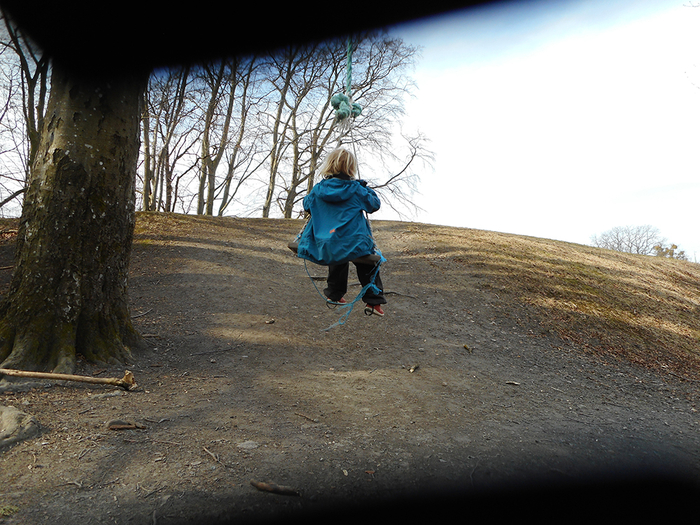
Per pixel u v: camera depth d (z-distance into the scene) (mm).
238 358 6949
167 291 9914
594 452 4758
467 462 4145
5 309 5699
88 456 3529
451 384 6660
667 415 6508
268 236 16703
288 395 5559
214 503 3078
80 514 2818
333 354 7691
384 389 6160
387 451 4207
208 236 15406
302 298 10664
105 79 5840
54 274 5719
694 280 17484
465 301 11180
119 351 6191
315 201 4109
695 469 4613
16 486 3027
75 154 5754
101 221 6027
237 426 4457
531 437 4961
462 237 17562
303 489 3387
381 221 21047
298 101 27484
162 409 4703
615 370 8453
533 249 16641
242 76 23422
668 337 10953
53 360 5527
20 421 3842
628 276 15461
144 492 3123
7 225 14672
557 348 9188
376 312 4391
